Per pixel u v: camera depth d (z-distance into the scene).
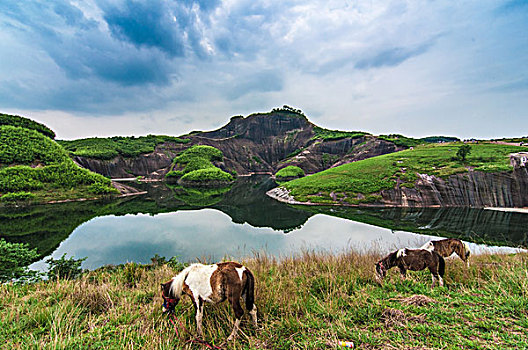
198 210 30.89
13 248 13.60
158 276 7.56
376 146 79.62
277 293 5.61
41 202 33.84
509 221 22.91
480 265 7.21
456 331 3.77
